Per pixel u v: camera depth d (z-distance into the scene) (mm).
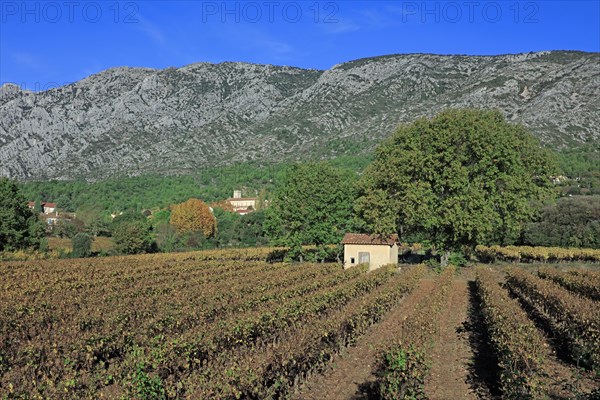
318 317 18719
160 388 11055
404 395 11766
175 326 17672
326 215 52844
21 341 15625
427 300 21484
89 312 18797
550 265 55969
